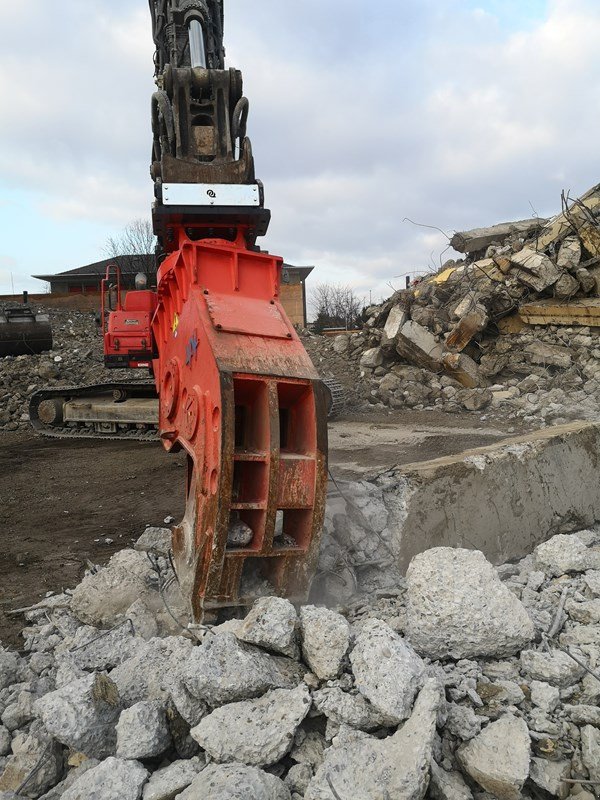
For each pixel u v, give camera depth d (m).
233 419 3.62
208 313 4.14
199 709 3.02
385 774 2.57
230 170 6.20
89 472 11.08
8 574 6.20
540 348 14.16
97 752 3.03
